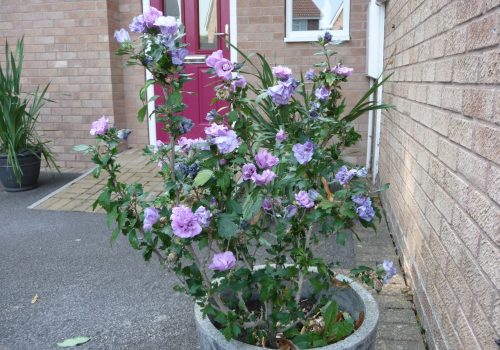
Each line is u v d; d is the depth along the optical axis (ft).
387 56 13.12
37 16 18.54
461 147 5.49
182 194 4.97
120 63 19.26
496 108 4.37
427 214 7.22
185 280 5.26
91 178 17.07
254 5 17.13
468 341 4.96
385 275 5.28
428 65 7.54
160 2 18.49
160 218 4.69
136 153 19.01
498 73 4.35
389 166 12.23
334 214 4.95
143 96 4.73
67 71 18.74
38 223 13.03
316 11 17.07
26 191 16.31
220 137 4.53
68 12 18.28
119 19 19.03
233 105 5.28
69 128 19.17
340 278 5.74
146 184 15.46
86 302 8.57
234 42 17.97
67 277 9.62
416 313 7.60
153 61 4.51
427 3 7.73
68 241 11.64
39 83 19.02
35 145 16.62
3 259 10.60
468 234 5.09
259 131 6.24
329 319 4.97
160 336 7.47
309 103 6.29
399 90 10.78
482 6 4.86
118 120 19.07
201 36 18.39
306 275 5.44
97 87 18.63
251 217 5.37
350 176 5.02
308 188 5.34
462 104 5.50
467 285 5.07
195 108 18.53
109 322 7.89
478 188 4.82
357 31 16.63
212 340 4.81
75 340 7.36
